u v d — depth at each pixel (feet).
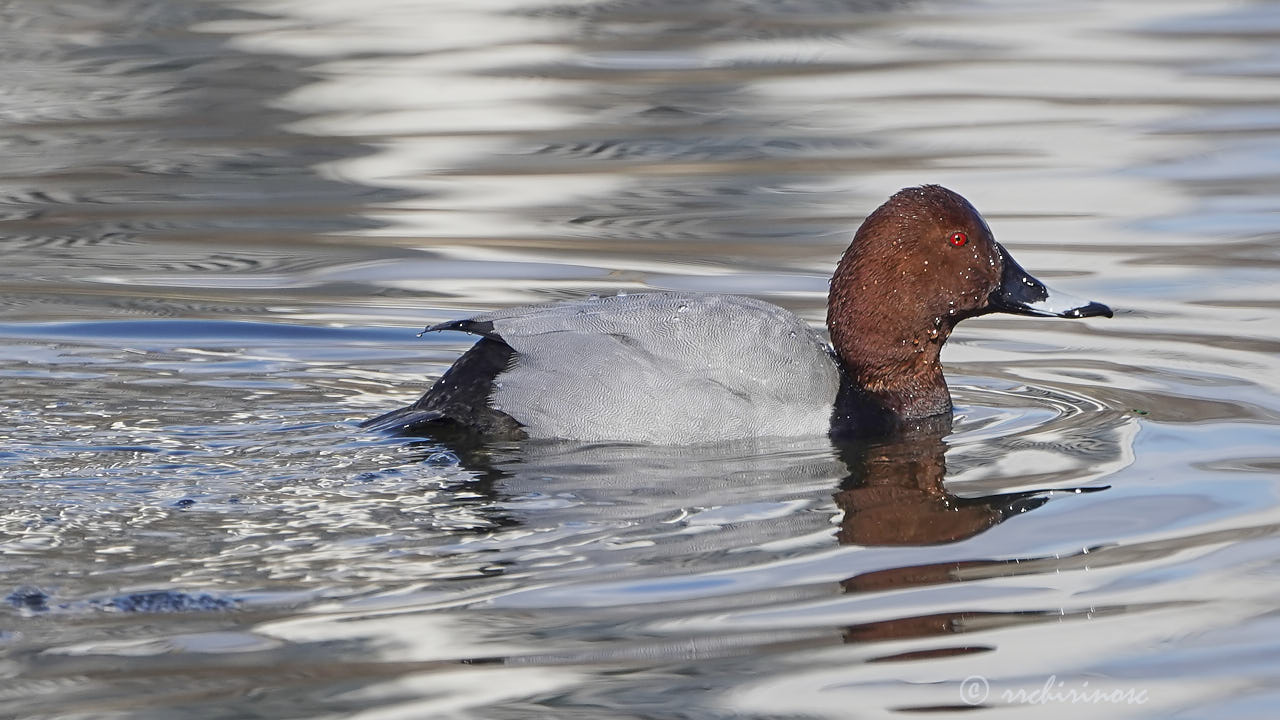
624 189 60.13
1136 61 78.28
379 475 32.76
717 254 52.39
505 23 88.22
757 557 28.32
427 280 50.03
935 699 23.09
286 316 46.16
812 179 60.75
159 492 31.30
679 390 35.24
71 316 45.55
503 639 24.72
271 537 28.81
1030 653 24.59
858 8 92.32
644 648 24.54
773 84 74.90
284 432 35.86
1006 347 44.62
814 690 23.43
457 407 36.06
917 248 37.68
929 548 28.89
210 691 22.97
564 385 35.47
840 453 35.06
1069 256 51.01
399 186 60.64
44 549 28.02
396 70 77.25
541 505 30.99
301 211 57.72
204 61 78.79
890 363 37.88
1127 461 34.17
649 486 32.35
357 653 24.20
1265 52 79.30
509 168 62.75
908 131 66.80
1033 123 67.67
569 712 22.65
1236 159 61.67
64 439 34.81
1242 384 39.68
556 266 51.31
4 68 76.69
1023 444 35.73
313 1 92.68
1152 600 26.43
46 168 62.54
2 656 23.90
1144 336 44.01
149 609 25.57
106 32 84.79
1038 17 89.20
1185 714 22.74
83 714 22.25
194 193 59.82
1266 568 27.66
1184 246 51.83
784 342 36.35
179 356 42.50
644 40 83.97
